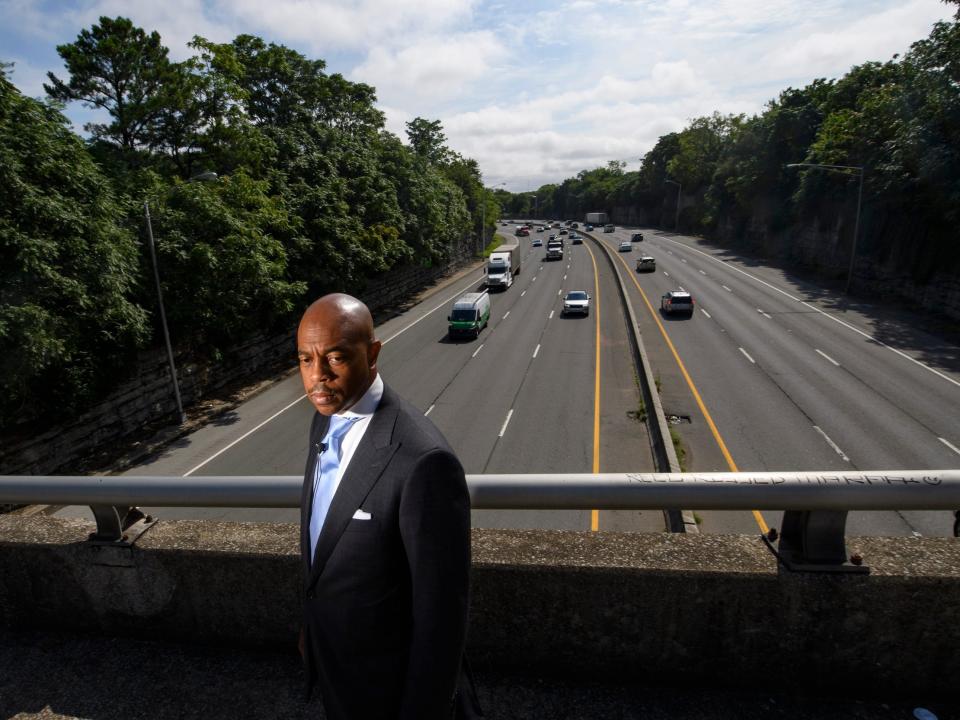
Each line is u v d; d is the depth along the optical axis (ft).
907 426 57.36
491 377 81.71
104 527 7.40
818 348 86.38
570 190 529.04
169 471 55.72
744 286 140.26
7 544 7.57
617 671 6.57
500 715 6.15
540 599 6.49
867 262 130.62
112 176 59.16
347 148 111.04
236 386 80.79
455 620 3.72
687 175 305.73
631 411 66.74
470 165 263.70
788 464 51.19
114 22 62.64
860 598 5.98
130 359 59.16
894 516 39.88
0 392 42.14
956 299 98.48
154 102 64.64
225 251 62.95
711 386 72.43
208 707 6.49
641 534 6.93
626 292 139.95
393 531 3.86
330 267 91.45
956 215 93.91
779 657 6.25
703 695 6.36
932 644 6.00
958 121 91.09
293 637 7.19
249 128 74.33
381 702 4.08
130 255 50.60
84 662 7.25
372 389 4.24
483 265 221.46
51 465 53.11
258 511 44.45
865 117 122.93
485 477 6.56
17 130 41.70
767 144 189.26
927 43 97.91
